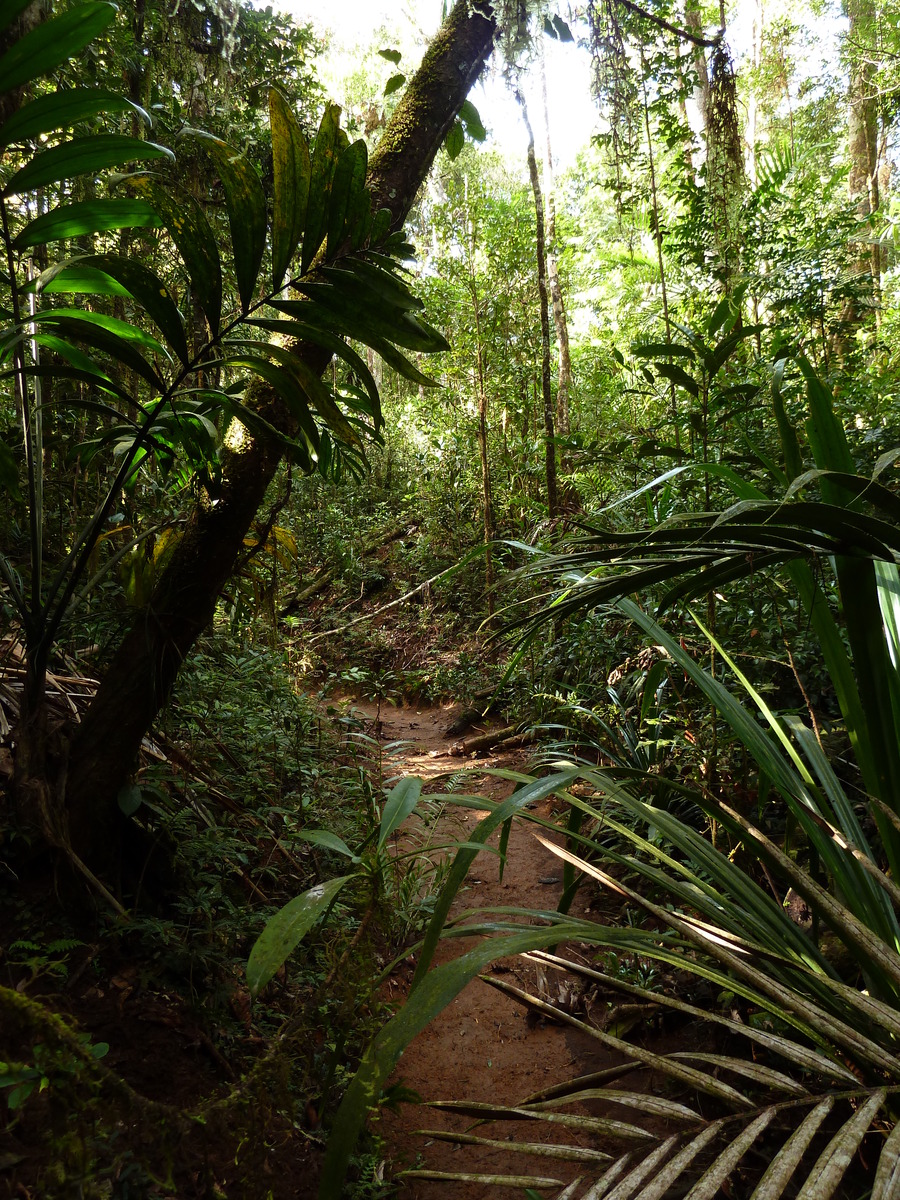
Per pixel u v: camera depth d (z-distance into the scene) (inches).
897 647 58.4
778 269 193.9
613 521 159.3
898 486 118.5
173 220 60.0
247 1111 38.6
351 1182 61.4
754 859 92.5
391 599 322.7
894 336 248.8
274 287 65.8
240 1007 71.7
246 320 65.9
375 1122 67.3
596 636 154.9
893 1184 28.1
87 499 118.0
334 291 64.7
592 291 458.0
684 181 203.0
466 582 290.5
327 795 124.3
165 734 93.7
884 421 158.6
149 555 84.4
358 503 404.5
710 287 211.2
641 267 333.1
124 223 60.6
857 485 39.6
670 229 209.2
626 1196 31.0
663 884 53.4
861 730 58.4
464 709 221.0
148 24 150.7
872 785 57.4
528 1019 88.1
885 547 43.3
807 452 132.0
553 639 181.8
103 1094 33.7
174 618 78.5
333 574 343.0
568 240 395.9
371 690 247.1
